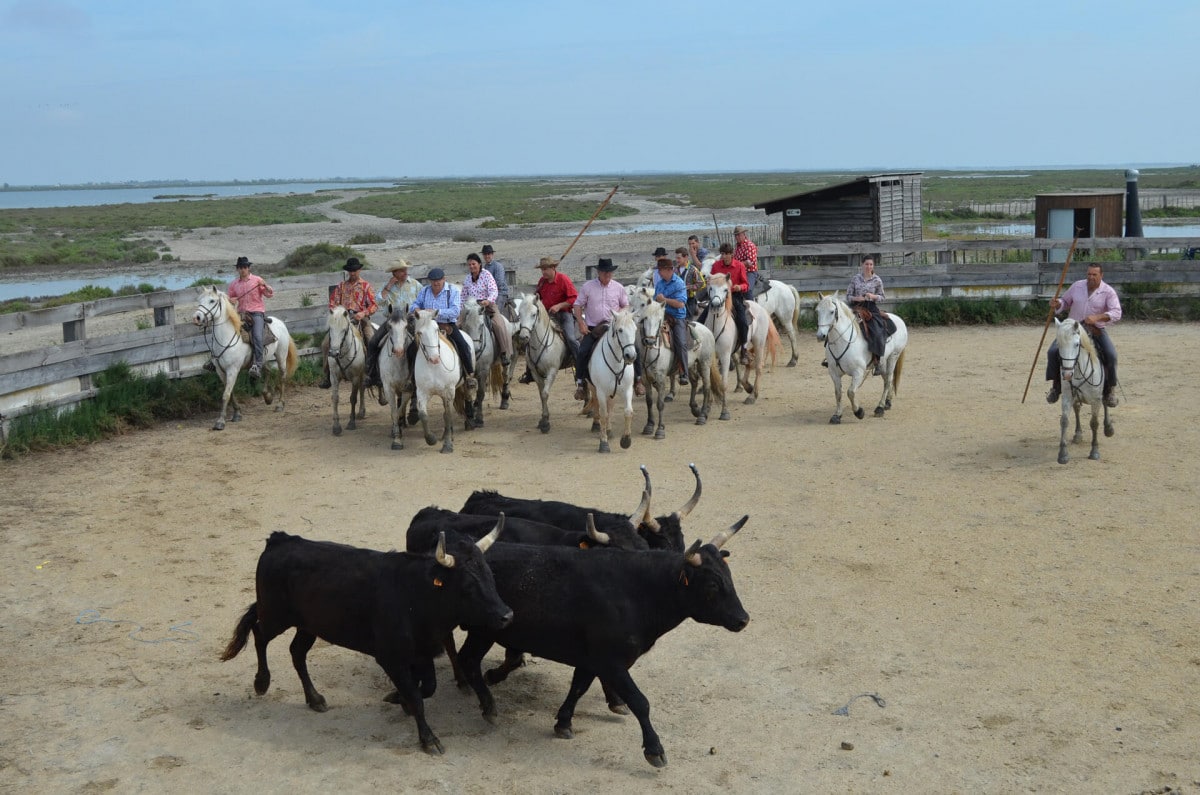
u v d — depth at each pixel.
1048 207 30.12
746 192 134.50
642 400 17.47
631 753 6.71
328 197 151.38
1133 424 14.29
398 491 12.21
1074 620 8.37
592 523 7.16
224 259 51.12
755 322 16.59
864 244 24.36
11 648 8.16
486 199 129.12
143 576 9.63
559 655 6.83
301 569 6.96
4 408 14.11
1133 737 6.66
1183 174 182.75
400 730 7.00
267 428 15.69
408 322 14.20
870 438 14.17
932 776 6.32
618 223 74.31
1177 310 23.08
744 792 6.22
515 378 19.77
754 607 8.83
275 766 6.50
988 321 23.48
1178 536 10.07
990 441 13.79
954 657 7.83
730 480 12.42
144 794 6.18
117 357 16.05
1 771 6.40
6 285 41.31
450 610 6.48
